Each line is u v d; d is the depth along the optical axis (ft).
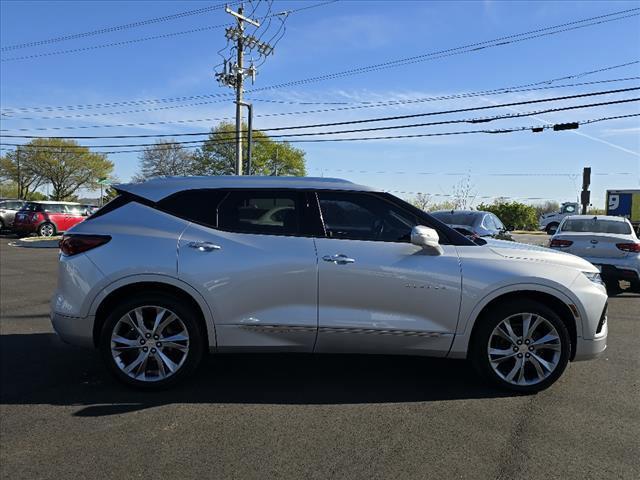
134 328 14.33
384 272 14.21
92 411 13.28
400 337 14.35
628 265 32.27
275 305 14.28
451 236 15.05
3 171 215.31
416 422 12.76
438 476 10.28
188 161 199.62
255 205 14.93
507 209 159.02
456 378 15.96
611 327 23.70
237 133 100.01
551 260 14.94
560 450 11.37
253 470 10.45
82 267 14.24
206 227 14.66
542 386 14.60
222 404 13.80
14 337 20.43
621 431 12.34
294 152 216.13
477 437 11.96
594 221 36.86
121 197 15.30
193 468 10.52
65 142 212.23
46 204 83.61
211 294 14.15
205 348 14.83
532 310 14.42
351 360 17.69
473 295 14.32
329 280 14.20
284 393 14.62
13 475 10.22
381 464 10.72
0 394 14.37
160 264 14.10
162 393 14.52
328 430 12.28
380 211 15.02
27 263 48.11
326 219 14.85
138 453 11.12
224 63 98.43
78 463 10.69
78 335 14.25
